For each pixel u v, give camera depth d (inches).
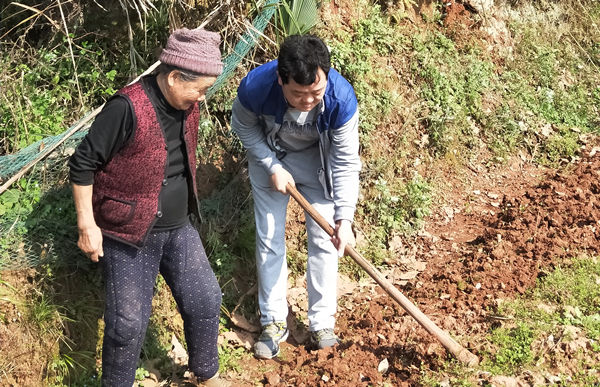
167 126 113.2
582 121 273.1
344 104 127.4
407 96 230.8
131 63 171.3
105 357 119.0
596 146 254.7
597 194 214.5
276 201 148.5
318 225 148.0
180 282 124.1
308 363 145.7
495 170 238.2
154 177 112.5
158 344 149.0
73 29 171.2
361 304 173.2
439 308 161.0
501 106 254.7
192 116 118.2
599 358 137.9
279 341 153.0
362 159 207.5
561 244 181.2
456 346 134.9
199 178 177.6
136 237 114.9
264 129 139.6
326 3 217.3
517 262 175.3
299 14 193.3
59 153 147.9
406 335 149.5
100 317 143.3
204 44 107.7
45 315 132.9
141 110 107.3
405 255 195.2
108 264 116.8
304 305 170.6
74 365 136.3
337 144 134.8
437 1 262.1
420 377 135.0
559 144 252.2
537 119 261.7
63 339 135.1
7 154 153.2
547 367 136.9
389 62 231.6
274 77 126.1
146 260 119.6
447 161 229.0
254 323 164.6
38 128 156.0
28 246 137.3
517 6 296.8
